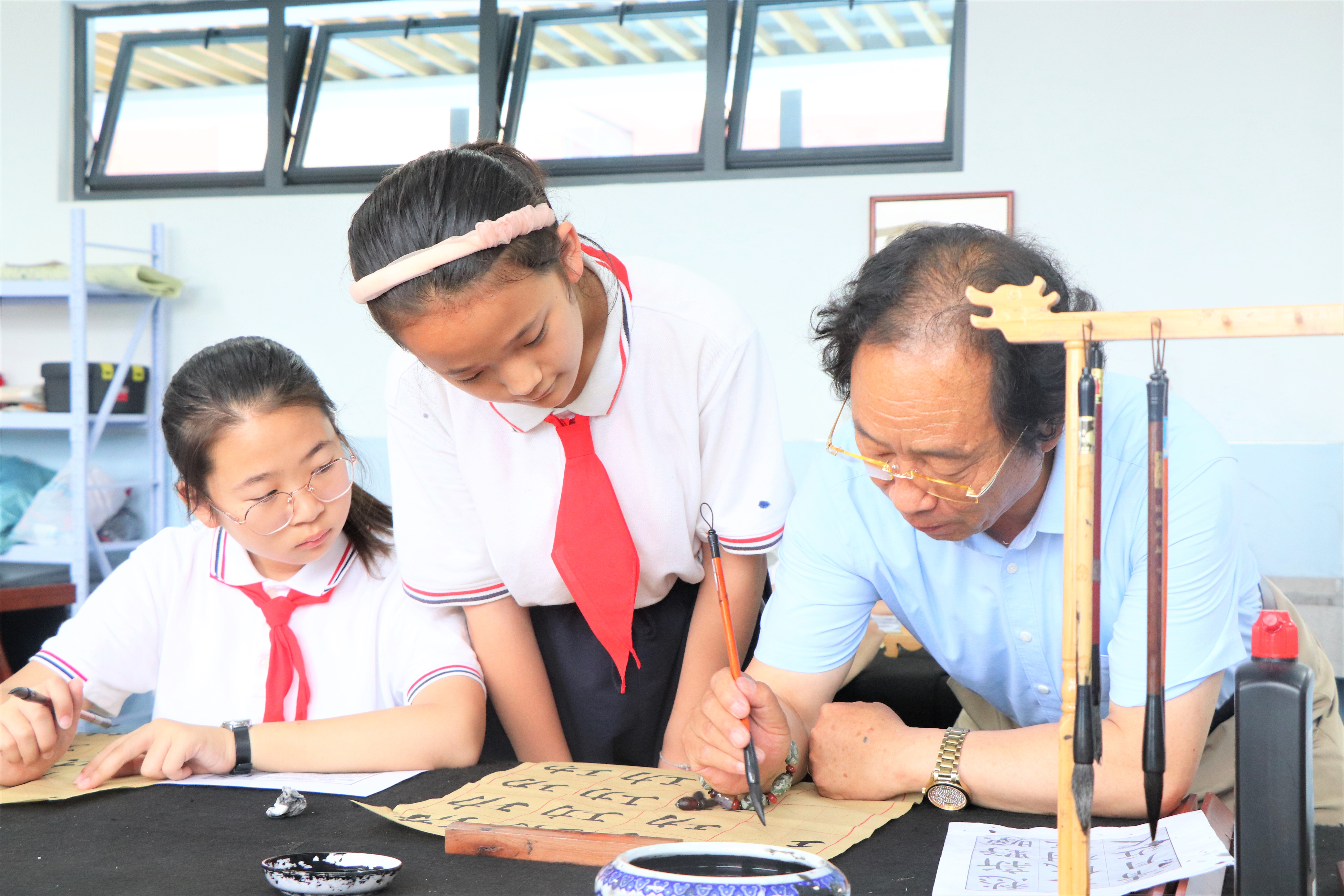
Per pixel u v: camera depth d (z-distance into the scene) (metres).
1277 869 0.71
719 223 3.51
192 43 4.01
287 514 1.32
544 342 1.02
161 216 3.93
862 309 0.91
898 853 0.90
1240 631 1.07
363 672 1.44
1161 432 0.63
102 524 3.80
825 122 3.51
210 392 1.29
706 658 1.44
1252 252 3.10
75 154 4.04
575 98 3.73
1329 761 1.16
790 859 0.68
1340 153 3.02
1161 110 3.15
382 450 3.73
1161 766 0.64
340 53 3.93
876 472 0.95
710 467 1.39
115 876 0.86
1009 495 0.96
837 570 1.18
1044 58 3.23
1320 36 3.02
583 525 1.32
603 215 3.61
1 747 1.13
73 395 3.55
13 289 3.60
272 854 0.91
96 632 1.43
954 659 1.24
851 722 1.07
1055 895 0.78
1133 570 1.06
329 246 3.82
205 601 1.46
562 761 1.44
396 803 1.06
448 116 3.85
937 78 3.42
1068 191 3.22
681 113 3.62
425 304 0.94
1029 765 0.98
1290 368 3.06
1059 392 0.90
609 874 0.66
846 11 3.49
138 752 1.14
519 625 1.46
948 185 3.32
